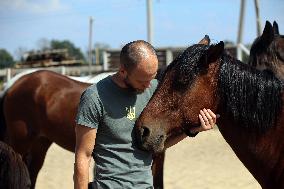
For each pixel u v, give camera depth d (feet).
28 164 20.74
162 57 56.39
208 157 31.63
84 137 9.11
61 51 87.61
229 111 10.11
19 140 20.30
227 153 32.83
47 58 86.43
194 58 9.91
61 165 29.86
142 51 8.71
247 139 10.27
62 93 19.70
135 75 8.76
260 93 10.01
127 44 8.92
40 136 20.34
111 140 9.26
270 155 10.22
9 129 20.48
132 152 9.34
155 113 9.71
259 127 10.09
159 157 18.22
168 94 9.83
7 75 65.46
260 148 10.23
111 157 9.26
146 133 9.49
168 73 9.96
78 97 19.58
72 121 19.31
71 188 23.82
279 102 10.06
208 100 9.96
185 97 9.82
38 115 19.93
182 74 9.82
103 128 9.22
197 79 9.86
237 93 10.01
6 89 21.48
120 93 9.23
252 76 10.09
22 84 20.31
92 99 9.07
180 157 32.01
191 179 25.27
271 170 10.29
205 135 41.47
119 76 9.23
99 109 9.08
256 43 17.80
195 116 9.89
